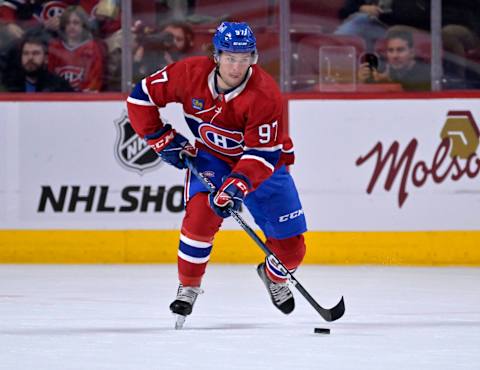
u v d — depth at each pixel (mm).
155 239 18094
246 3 18406
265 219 11352
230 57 9875
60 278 15930
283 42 18375
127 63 18406
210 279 15820
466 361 9047
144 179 18062
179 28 18438
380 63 18359
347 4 18344
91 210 18141
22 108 18141
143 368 8602
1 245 18172
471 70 18359
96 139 18141
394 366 8773
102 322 11461
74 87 18453
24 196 18141
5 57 18453
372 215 18000
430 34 18328
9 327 11062
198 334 10562
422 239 17953
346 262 18000
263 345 9859
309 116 18047
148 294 14086
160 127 10914
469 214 17938
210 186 10531
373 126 18000
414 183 17984
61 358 9086
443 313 12398
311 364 8836
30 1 18375
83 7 18375
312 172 18047
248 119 10234
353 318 11945
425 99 17984
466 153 17938
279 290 11555
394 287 14984
